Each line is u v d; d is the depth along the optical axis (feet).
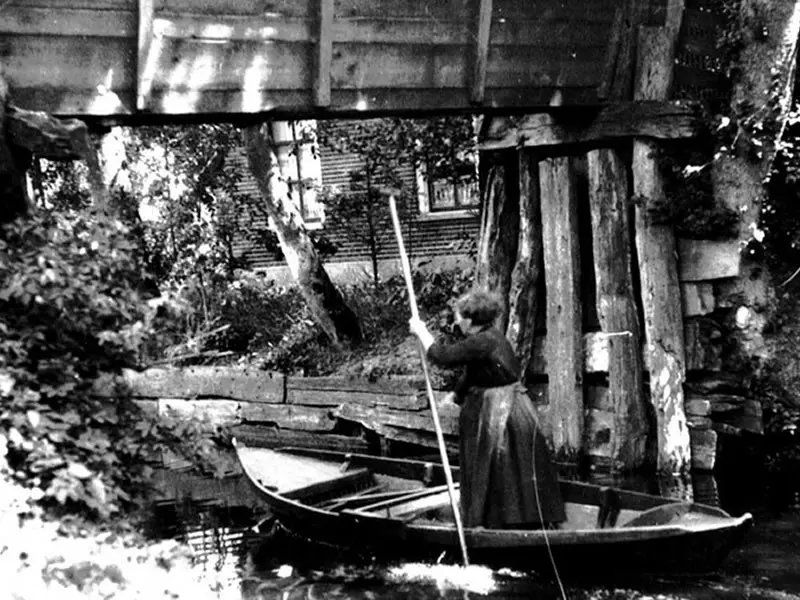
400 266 52.49
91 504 18.48
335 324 43.73
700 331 32.91
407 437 39.34
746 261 33.42
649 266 32.65
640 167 32.91
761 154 32.09
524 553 23.16
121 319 21.22
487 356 24.72
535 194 35.35
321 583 23.47
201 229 49.52
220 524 29.48
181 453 21.49
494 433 24.47
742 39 32.07
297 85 26.78
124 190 48.11
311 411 41.86
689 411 32.68
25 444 18.29
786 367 33.96
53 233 21.07
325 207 51.31
